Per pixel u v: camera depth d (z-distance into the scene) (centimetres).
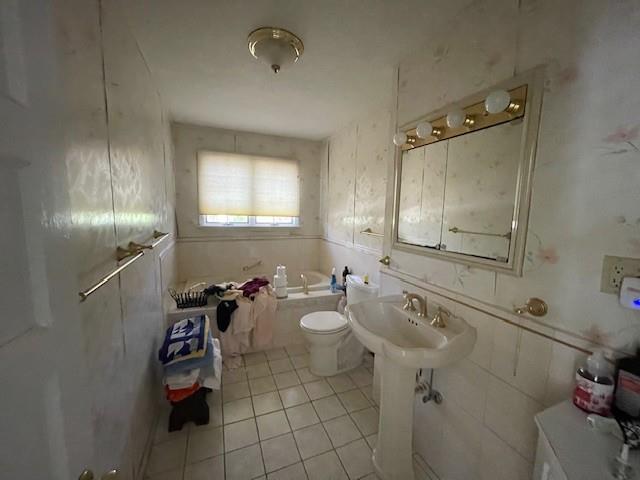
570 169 83
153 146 181
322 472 133
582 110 80
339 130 298
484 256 113
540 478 77
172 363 154
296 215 345
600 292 77
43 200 42
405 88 156
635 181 70
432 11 118
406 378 123
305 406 178
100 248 91
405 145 154
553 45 86
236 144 313
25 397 38
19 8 38
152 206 177
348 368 219
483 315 112
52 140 44
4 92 36
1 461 33
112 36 108
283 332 256
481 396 113
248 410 174
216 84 192
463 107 119
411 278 154
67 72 72
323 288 287
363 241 255
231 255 326
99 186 91
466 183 121
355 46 144
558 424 70
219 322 222
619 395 71
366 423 164
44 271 42
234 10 120
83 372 51
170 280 250
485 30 109
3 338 35
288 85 192
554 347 88
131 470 116
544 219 90
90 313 80
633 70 69
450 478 128
